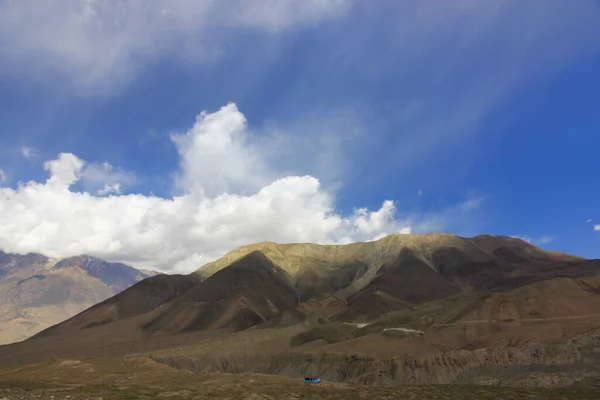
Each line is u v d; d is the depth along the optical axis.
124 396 79.12
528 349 146.25
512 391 101.88
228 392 91.06
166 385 97.44
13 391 71.06
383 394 96.31
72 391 82.00
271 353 183.00
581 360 138.12
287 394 91.31
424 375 141.12
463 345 168.75
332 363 159.75
